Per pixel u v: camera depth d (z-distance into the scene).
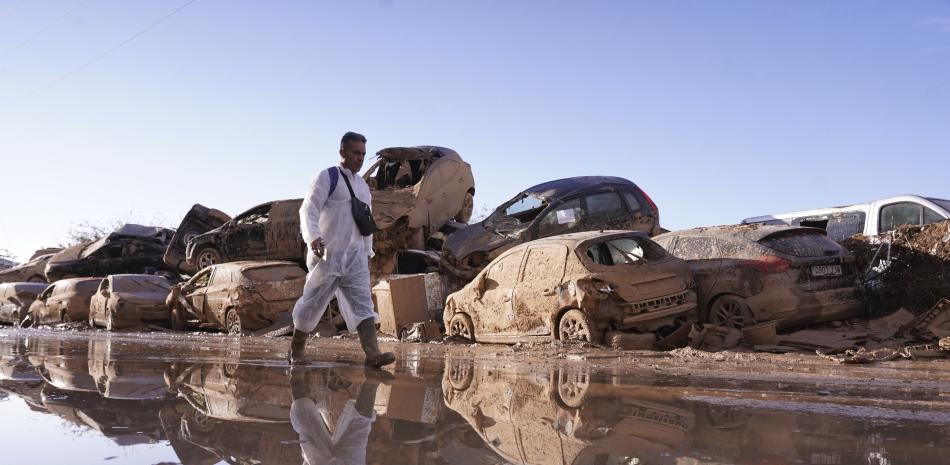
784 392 4.65
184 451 2.40
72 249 28.09
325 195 6.00
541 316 9.95
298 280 15.45
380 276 18.70
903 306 11.16
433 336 11.96
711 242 10.70
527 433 2.88
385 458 2.36
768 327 9.30
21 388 4.10
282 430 2.83
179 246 23.22
